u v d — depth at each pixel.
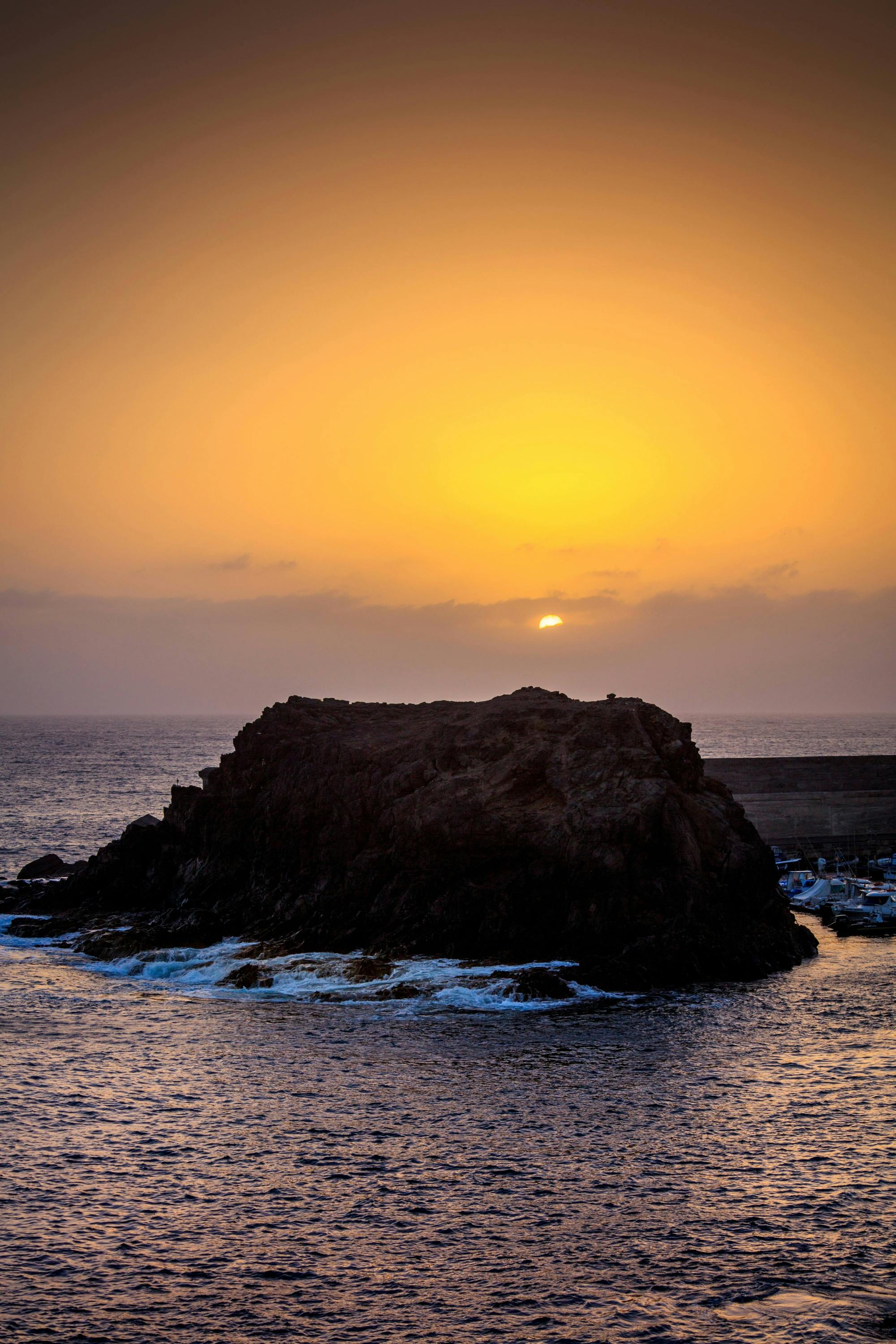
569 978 46.19
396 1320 19.78
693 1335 19.39
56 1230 23.11
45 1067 34.56
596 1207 24.81
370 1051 36.97
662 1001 44.47
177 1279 21.16
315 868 56.38
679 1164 27.38
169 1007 42.69
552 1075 34.56
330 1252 22.45
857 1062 36.31
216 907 57.91
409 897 51.59
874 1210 24.78
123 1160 27.02
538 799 53.66
